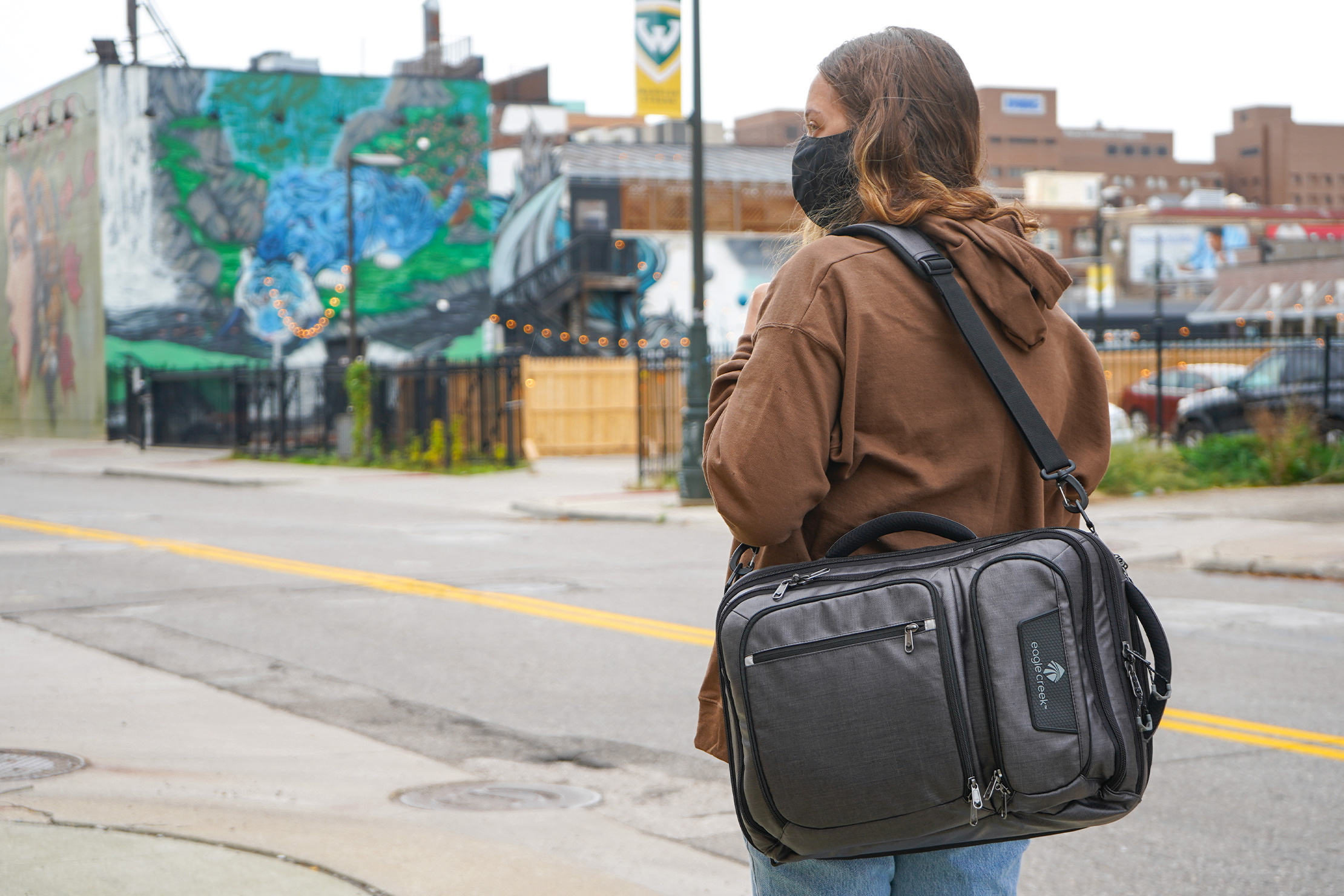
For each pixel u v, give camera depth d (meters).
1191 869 4.28
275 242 41.41
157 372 37.16
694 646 8.22
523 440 28.22
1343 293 50.84
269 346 41.47
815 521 1.82
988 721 1.59
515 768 5.53
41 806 4.69
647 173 49.59
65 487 23.69
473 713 6.48
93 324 40.81
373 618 9.29
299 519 17.22
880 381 1.76
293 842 4.33
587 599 10.19
